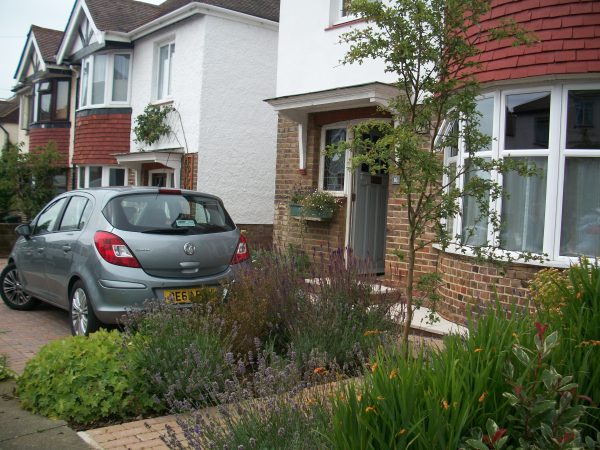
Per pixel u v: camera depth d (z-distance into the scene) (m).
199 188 13.77
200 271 6.52
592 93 6.50
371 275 6.06
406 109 4.36
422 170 4.05
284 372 3.61
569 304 3.32
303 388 3.51
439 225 4.25
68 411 4.32
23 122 26.66
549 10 6.54
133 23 17.61
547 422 2.43
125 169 17.20
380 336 5.23
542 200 6.71
